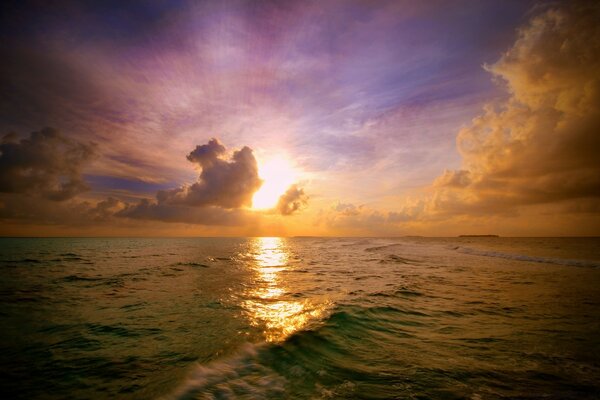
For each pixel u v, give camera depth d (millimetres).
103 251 45469
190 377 5355
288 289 14555
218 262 29172
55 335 7836
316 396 4695
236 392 4820
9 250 46062
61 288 14641
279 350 6555
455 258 32062
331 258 34156
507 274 19703
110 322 8961
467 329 8234
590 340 7359
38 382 5336
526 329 8234
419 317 9367
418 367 5816
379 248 52750
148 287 15023
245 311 10281
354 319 8922
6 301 11781
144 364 6004
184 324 8734
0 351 6762
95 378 5449
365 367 5805
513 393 4809
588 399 4613
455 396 4730
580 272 20500
